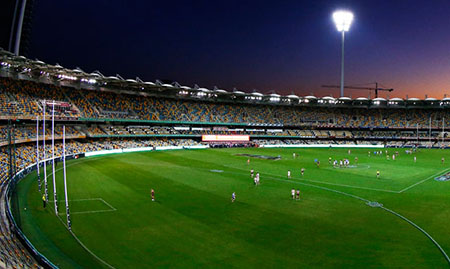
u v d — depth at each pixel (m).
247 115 131.62
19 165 54.91
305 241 28.33
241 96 132.00
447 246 27.64
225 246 26.98
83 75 89.00
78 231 29.80
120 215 34.69
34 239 27.45
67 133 83.62
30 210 35.03
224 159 81.94
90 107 96.31
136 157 81.94
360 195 45.22
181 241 27.92
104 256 24.80
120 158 78.94
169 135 110.44
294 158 85.88
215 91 121.81
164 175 57.91
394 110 141.62
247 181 54.06
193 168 66.69
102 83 103.75
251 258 24.80
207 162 75.94
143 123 110.81
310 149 112.69
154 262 23.94
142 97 117.00
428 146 120.31
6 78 80.44
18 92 79.50
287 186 50.53
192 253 25.56
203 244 27.34
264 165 72.38
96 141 92.94
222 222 33.00
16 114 69.12
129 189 46.41
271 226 32.03
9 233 26.16
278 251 26.12
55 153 71.12
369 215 36.12
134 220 33.19
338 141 130.88
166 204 39.25
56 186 46.66
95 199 40.59
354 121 136.62
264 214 35.94
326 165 73.38
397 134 133.25
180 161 76.81
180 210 36.91
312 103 140.25
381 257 25.30
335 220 34.22
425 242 28.50
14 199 38.84
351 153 100.50
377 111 141.88
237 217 34.72
